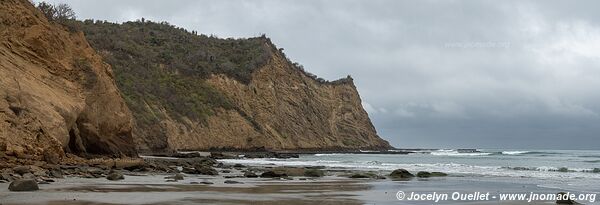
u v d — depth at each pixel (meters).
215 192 15.49
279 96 107.25
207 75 102.38
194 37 123.62
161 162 37.28
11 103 24.80
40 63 32.81
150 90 88.56
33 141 24.28
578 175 30.16
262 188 17.78
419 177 27.33
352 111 122.56
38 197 12.73
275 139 97.94
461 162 53.12
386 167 41.06
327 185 19.88
